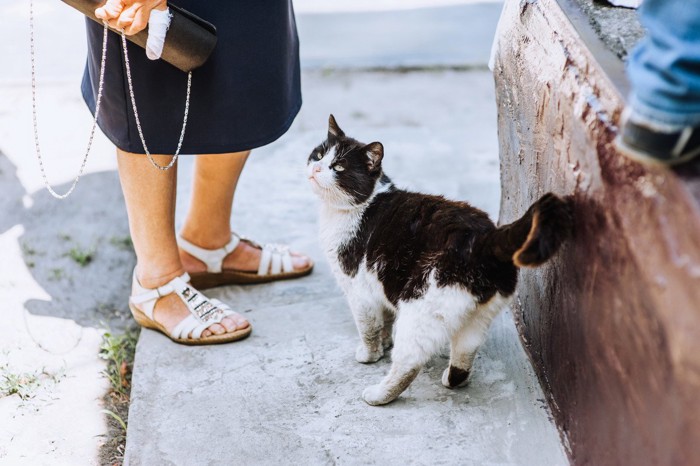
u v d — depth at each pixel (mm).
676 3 1343
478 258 1965
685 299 1289
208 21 2197
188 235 2893
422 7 6363
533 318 2334
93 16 1987
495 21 6023
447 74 5188
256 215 3486
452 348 2201
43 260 3381
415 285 2088
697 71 1314
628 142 1410
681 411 1319
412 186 3594
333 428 2180
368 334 2402
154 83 2236
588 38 1851
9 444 2361
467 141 4211
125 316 3080
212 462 2094
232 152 2426
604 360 1683
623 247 1545
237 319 2639
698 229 1254
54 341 2875
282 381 2412
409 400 2271
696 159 1390
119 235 3584
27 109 4652
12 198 3826
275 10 2295
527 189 2305
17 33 5598
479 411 2197
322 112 4664
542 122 2107
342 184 2344
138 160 2432
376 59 5410
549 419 2143
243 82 2316
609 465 1672
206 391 2389
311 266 3041
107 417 2488
